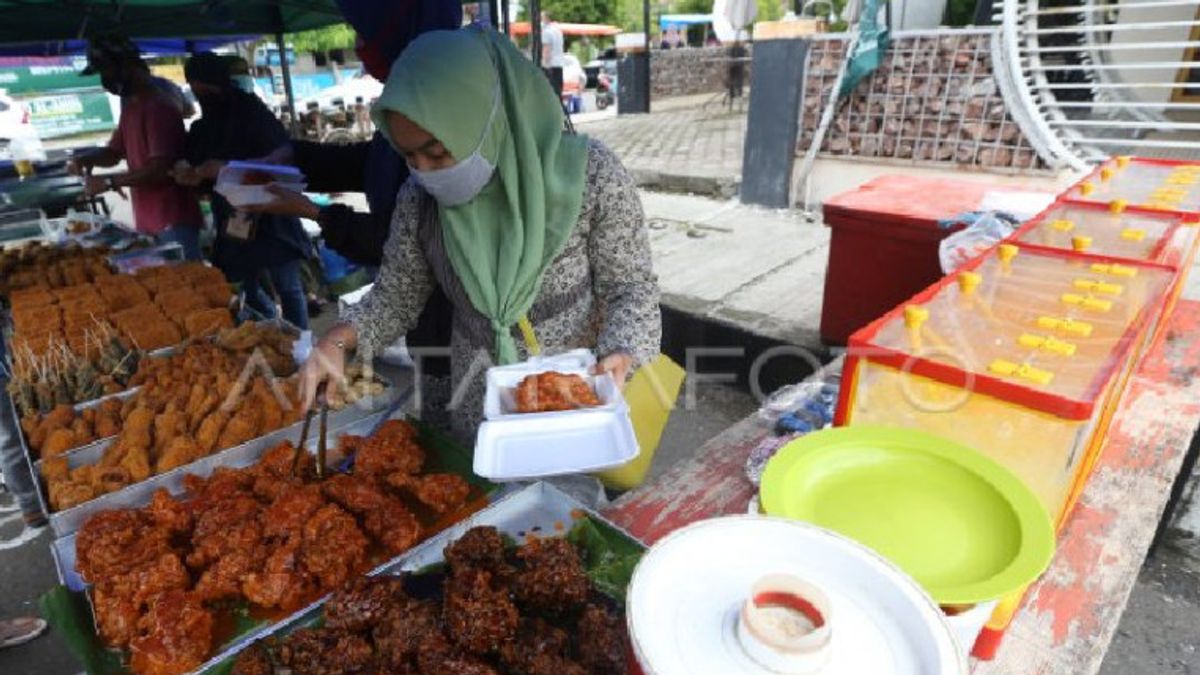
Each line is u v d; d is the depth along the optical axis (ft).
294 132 19.20
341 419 6.64
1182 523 9.07
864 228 10.55
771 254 16.24
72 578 4.75
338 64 70.44
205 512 5.02
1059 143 15.01
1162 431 5.29
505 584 3.96
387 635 3.65
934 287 4.44
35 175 18.11
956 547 2.88
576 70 49.26
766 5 59.21
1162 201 6.89
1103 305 4.12
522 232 4.99
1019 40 15.21
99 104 42.52
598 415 4.39
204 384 7.12
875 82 17.10
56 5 11.91
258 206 8.16
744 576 2.43
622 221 5.40
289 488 5.08
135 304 9.68
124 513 4.98
